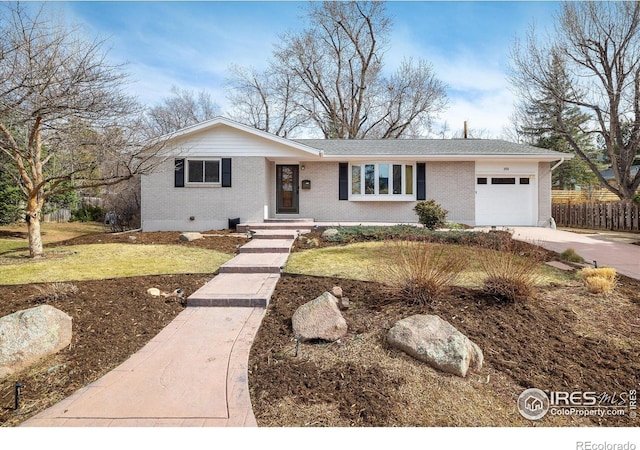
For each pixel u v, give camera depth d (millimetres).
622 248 8922
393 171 13906
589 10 16969
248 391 2936
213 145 12766
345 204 14172
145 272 6402
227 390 2947
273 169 14352
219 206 12828
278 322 4336
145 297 5023
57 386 3047
